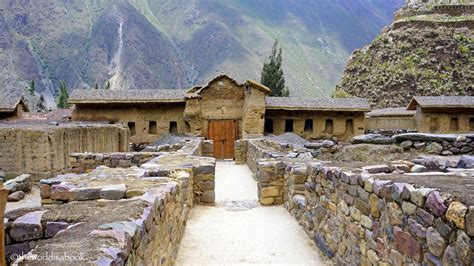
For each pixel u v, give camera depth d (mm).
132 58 159375
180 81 157000
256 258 6539
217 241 7418
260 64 153625
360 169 6172
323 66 172250
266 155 13523
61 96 78625
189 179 9414
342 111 34594
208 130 32562
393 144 10141
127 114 33250
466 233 2904
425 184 3955
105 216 4074
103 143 23703
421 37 69938
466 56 67875
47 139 17734
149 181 7098
